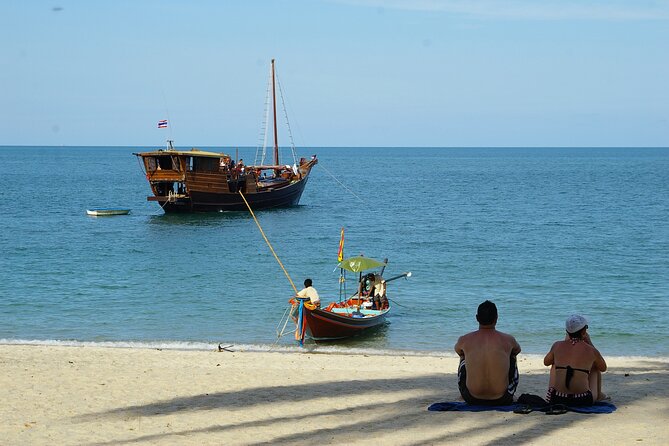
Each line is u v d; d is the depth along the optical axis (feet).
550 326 89.04
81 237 186.70
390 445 35.06
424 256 151.74
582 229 201.98
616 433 35.65
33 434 38.55
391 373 58.75
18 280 122.21
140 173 559.79
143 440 37.27
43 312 96.99
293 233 197.47
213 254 157.38
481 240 178.70
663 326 88.99
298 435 37.73
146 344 78.89
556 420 37.83
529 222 221.46
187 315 95.50
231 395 48.78
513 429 36.35
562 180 469.16
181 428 39.70
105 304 102.68
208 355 68.85
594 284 118.62
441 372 60.29
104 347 75.46
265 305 102.32
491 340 39.50
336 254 156.66
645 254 152.97
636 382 53.57
